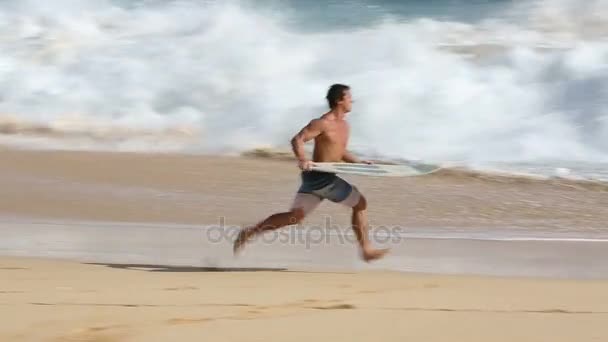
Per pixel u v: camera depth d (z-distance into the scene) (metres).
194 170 32.56
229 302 16.05
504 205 27.97
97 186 30.22
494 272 20.59
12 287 17.17
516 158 33.75
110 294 16.61
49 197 28.69
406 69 42.22
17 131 38.44
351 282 18.45
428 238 24.06
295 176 31.78
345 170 20.41
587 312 15.49
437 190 29.69
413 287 17.88
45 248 22.59
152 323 14.38
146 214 26.72
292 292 17.14
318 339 13.52
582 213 27.08
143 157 34.56
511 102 38.62
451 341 13.49
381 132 36.69
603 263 21.44
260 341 13.40
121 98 42.00
